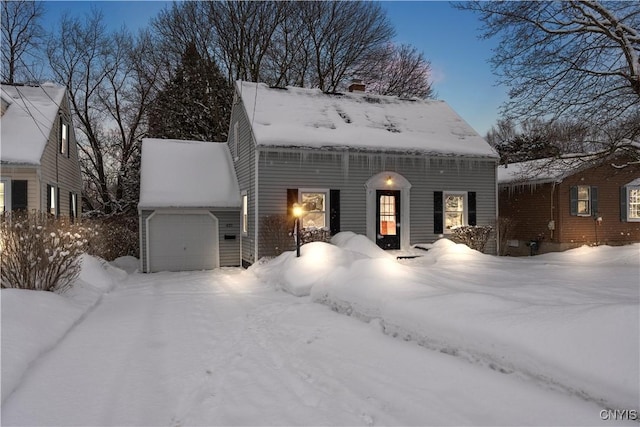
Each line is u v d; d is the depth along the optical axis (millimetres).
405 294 5988
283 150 13078
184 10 27750
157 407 3664
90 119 26422
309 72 29031
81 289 8695
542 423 3162
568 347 3713
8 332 4949
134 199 25047
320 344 5340
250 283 11031
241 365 4707
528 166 15875
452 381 3977
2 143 12695
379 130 15109
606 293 6543
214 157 17422
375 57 29359
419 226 14891
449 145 15242
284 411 3561
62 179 16562
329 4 28000
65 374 4406
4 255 7480
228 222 15602
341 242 12836
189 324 6621
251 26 27594
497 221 15875
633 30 11102
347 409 3561
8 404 3664
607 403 3273
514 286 7164
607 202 17656
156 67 27453
